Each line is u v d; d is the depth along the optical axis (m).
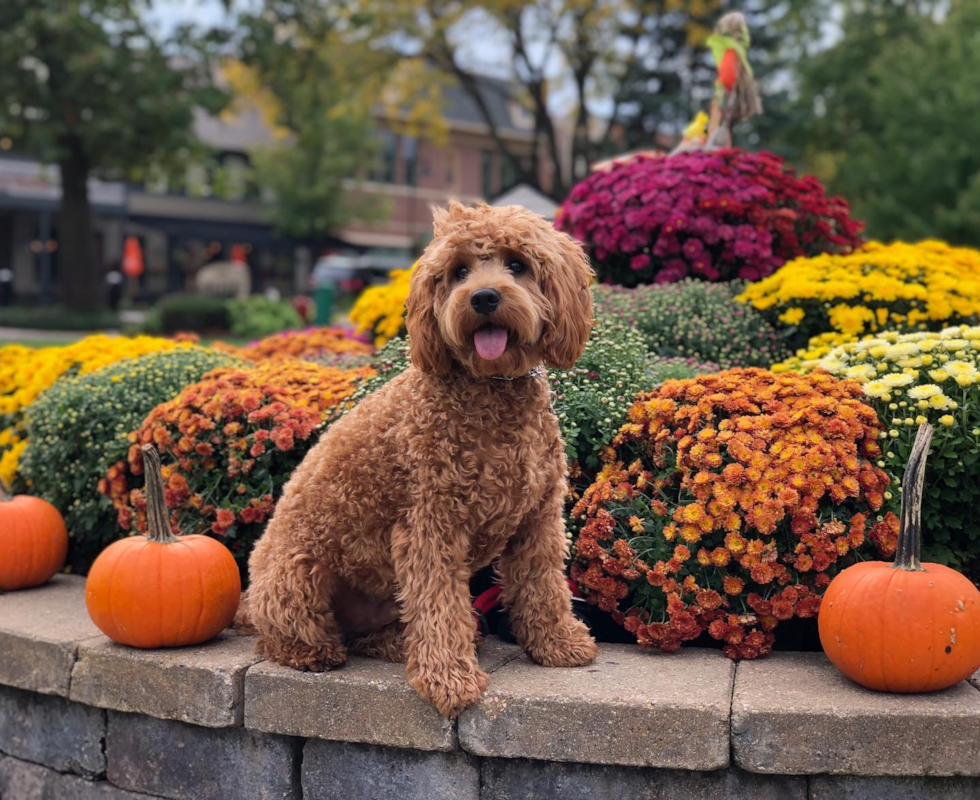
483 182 45.66
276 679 3.28
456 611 3.06
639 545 3.67
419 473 3.01
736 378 3.95
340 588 3.38
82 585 4.70
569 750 2.99
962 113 23.28
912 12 30.47
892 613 2.94
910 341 4.31
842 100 28.78
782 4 24.61
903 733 2.83
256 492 4.29
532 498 3.11
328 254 44.22
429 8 24.22
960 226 22.55
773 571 3.40
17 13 19.12
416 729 3.12
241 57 21.36
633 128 26.36
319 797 3.32
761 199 6.76
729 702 2.96
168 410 4.47
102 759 3.69
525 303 2.86
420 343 3.01
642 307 6.07
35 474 5.21
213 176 26.39
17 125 21.02
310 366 5.03
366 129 39.47
